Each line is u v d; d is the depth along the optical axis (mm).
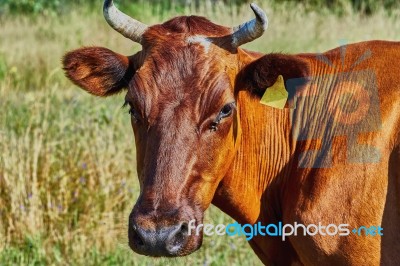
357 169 5480
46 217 8797
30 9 22328
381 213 5406
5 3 22422
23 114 10352
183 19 5684
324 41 14516
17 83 13953
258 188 5980
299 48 14227
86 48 5953
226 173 5828
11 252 8266
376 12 15867
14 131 9883
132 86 5387
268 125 5895
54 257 8336
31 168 9156
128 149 9586
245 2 17406
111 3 5730
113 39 15531
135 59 5922
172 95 5297
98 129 9820
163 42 5535
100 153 9312
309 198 5578
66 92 12562
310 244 5559
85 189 9062
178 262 7828
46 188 9023
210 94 5312
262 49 14148
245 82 5695
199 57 5418
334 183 5512
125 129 10047
